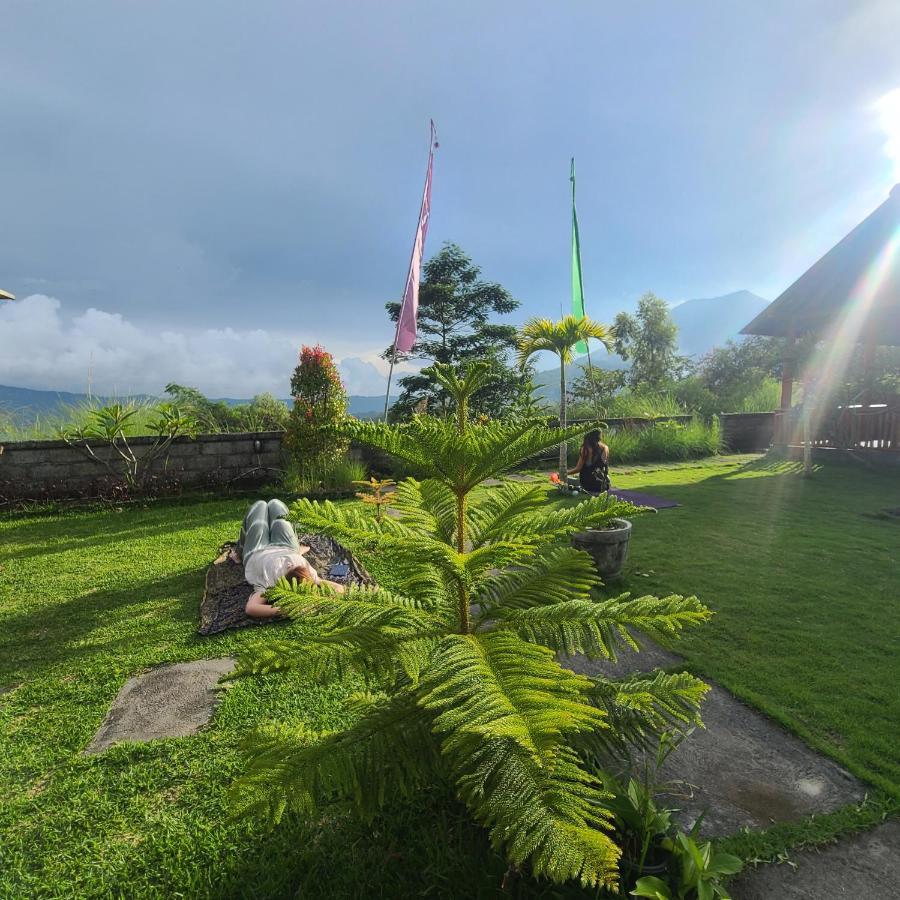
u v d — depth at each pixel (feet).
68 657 10.87
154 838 6.34
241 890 5.68
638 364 117.39
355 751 4.63
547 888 5.26
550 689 3.66
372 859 5.93
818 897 5.57
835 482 31.30
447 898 5.49
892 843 6.27
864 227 38.68
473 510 5.34
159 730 8.51
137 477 27.58
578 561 5.32
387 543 4.29
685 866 4.88
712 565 16.34
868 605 13.25
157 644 11.39
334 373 29.30
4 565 16.79
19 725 8.69
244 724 8.55
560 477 27.58
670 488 29.71
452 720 3.17
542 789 3.25
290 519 4.49
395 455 4.59
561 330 26.21
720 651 10.98
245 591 13.96
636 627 4.52
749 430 49.14
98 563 16.98
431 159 29.71
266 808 4.37
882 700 9.19
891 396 38.24
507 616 4.87
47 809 6.88
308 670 4.42
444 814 6.37
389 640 4.49
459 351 67.21
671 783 7.18
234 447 29.45
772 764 7.66
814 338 47.65
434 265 67.56
